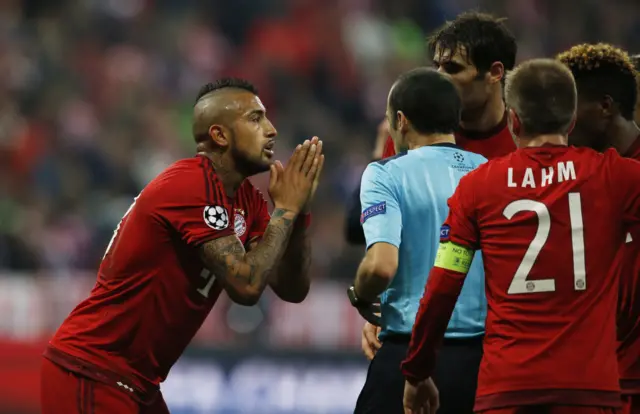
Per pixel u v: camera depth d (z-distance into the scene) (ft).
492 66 56.34
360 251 130.82
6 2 191.01
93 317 53.57
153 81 186.60
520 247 45.73
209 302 55.01
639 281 49.78
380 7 209.97
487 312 47.37
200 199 52.21
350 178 161.68
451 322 51.85
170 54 191.83
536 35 210.79
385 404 52.65
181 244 53.16
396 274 52.60
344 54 194.39
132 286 53.16
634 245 49.65
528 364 44.75
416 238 52.19
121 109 177.27
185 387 107.14
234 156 54.03
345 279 126.21
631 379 50.85
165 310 53.72
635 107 54.75
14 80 172.24
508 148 57.77
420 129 53.83
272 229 52.85
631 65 53.21
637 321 50.55
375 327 58.34
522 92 47.29
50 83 175.52
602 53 52.90
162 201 52.42
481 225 46.78
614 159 46.75
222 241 51.83
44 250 134.21
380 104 192.13
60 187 157.17
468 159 53.52
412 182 52.47
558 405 44.32
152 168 168.14
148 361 54.19
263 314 116.57
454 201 47.65
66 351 53.36
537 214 45.73
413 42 207.21
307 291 58.95
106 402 52.95
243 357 108.37
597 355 44.78
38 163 157.99
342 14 201.46
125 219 54.08
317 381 107.96
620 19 217.97
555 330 44.88
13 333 111.96
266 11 204.13
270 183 54.13
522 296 45.44
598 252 45.50
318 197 156.66
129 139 172.76
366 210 51.93
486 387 45.70
